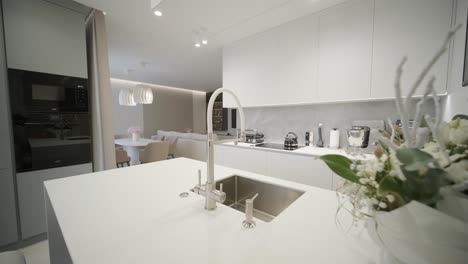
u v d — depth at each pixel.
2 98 1.59
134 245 0.61
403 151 0.34
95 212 0.82
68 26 1.90
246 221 0.73
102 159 2.15
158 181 1.21
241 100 2.88
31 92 1.71
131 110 6.34
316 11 2.07
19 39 1.64
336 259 0.54
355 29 1.86
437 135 0.37
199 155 4.18
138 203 0.90
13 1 1.60
